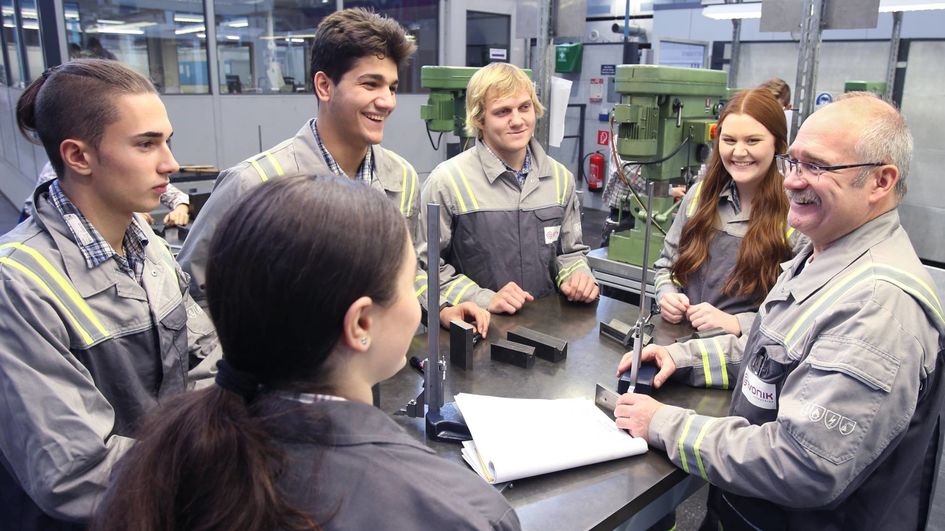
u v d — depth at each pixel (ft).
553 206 6.36
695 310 5.38
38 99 3.09
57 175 3.24
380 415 1.92
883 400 2.90
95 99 3.03
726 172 5.58
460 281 5.91
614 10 19.98
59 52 12.44
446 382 4.45
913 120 12.60
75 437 2.83
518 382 4.47
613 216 11.12
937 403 3.21
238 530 1.59
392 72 4.88
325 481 1.72
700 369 4.43
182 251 4.86
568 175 6.63
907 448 3.25
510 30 18.94
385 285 1.81
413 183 5.75
